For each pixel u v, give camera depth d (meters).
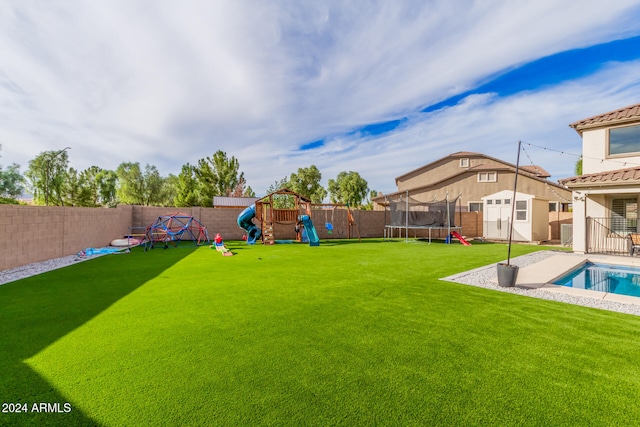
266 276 6.39
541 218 16.75
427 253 10.84
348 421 1.85
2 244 6.61
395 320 3.67
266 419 1.86
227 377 2.34
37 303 4.32
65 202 28.38
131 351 2.78
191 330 3.31
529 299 4.68
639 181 9.16
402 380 2.31
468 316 3.84
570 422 1.86
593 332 3.34
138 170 44.81
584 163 11.44
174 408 1.96
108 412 1.91
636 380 2.35
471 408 1.99
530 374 2.43
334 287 5.40
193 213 15.44
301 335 3.18
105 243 11.66
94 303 4.33
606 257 9.42
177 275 6.44
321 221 17.91
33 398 2.05
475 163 23.89
